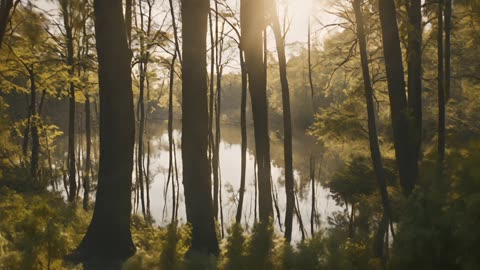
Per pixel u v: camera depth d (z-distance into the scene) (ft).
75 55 70.08
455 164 9.02
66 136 157.79
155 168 120.47
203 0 27.89
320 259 10.91
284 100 43.27
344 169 62.18
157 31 67.92
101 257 25.66
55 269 11.54
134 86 78.59
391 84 42.29
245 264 11.48
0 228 14.78
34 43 54.95
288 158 42.80
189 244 12.41
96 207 26.99
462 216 8.57
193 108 28.02
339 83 83.97
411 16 45.60
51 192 46.91
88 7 56.59
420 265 9.10
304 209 67.56
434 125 70.08
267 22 41.19
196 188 27.94
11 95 101.24
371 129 37.27
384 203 35.42
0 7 39.52
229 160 138.82
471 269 8.35
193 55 27.91
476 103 71.67
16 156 66.59
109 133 27.35
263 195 37.99
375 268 11.32
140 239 29.27
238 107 281.33
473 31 64.90
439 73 44.60
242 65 57.57
